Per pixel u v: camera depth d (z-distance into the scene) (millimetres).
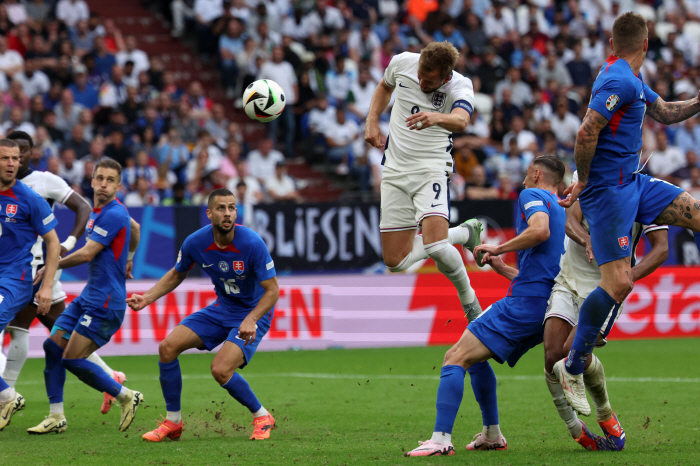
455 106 15547
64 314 17125
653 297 35531
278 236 34188
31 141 19328
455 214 35219
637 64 13281
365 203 35000
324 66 46594
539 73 51781
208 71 49500
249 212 33906
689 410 19062
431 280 34812
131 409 16938
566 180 43000
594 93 13078
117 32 46812
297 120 46031
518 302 13961
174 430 15734
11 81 41156
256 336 16422
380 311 34250
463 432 16828
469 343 13766
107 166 16953
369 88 46938
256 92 18062
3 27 43750
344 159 43969
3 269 16438
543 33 55000
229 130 42031
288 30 49656
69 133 39781
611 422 14070
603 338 14023
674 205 13367
